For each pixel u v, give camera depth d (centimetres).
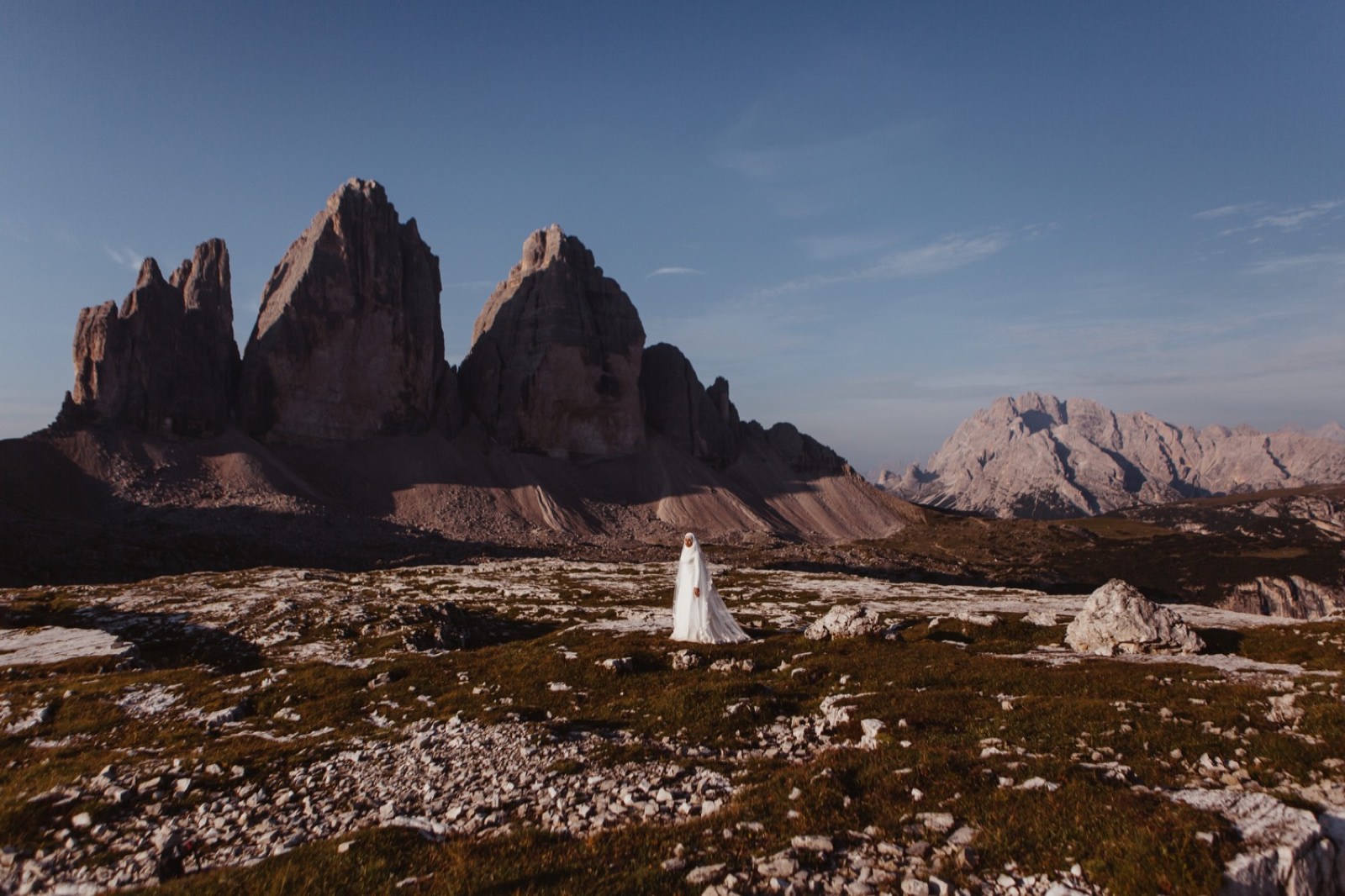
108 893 1354
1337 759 1688
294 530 19025
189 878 1377
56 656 3797
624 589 7775
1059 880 1148
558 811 1683
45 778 1977
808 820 1432
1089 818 1305
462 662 3412
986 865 1219
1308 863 1155
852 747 2025
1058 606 5662
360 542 19112
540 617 5716
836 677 2945
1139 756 1797
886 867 1234
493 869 1302
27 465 18588
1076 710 2183
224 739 2391
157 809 1767
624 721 2461
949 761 1688
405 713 2619
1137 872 1110
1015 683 2673
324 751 2178
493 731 2336
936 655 3259
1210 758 1762
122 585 6906
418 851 1437
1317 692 2233
